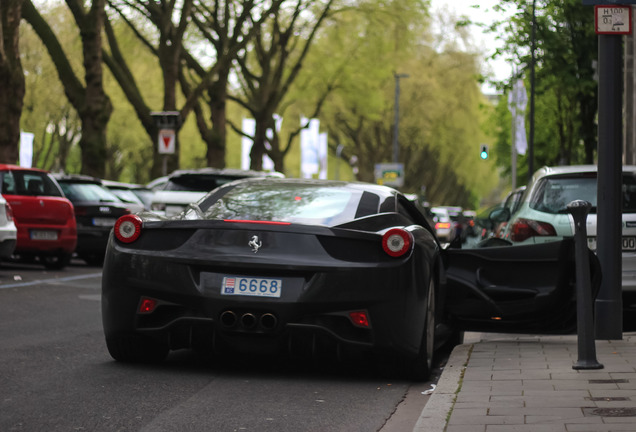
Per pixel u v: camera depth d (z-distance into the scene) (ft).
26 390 24.71
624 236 40.45
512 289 33.73
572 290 33.94
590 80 107.76
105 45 170.91
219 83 148.87
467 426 20.45
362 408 23.93
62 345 32.96
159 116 110.11
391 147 295.69
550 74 114.11
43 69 226.17
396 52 195.83
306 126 205.36
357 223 27.55
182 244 27.12
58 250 69.97
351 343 26.27
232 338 26.76
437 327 32.19
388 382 27.86
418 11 174.91
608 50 35.50
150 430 20.65
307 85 203.00
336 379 27.96
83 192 79.36
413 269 26.71
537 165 223.71
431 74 271.49
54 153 323.98
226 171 77.25
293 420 22.16
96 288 56.44
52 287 55.77
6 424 20.80
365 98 204.74
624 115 100.99
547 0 105.40
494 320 33.96
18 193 67.97
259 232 26.68
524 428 20.10
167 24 132.67
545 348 32.96
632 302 42.39
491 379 26.43
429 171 324.39
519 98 158.92
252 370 28.91
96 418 21.65
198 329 26.94
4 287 54.39
